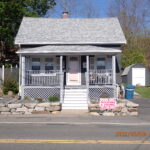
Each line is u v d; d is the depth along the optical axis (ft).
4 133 34.42
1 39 96.94
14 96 71.20
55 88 70.28
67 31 82.48
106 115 53.21
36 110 55.21
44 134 33.86
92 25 85.76
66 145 28.19
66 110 59.41
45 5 111.55
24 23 85.46
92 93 70.33
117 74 84.79
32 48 75.05
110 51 69.77
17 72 89.40
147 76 125.18
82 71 77.41
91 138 31.58
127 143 29.14
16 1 93.35
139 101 78.74
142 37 177.99
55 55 73.87
